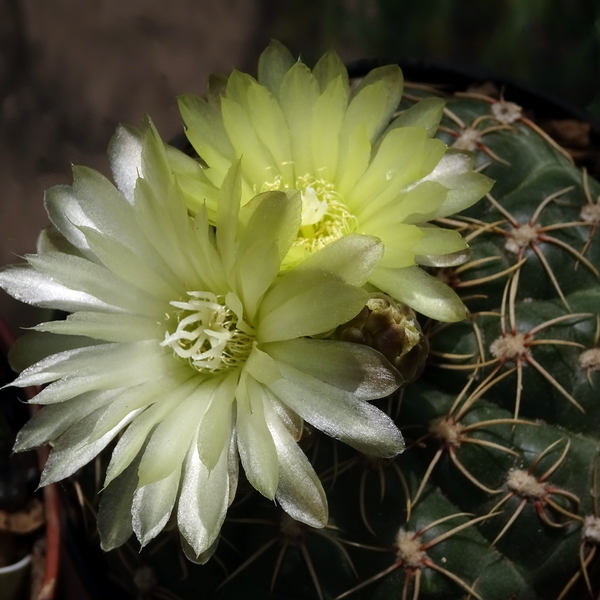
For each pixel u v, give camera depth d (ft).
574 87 1.00
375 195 0.69
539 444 0.71
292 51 1.07
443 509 0.71
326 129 0.69
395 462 0.72
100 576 0.80
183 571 0.74
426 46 1.04
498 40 1.03
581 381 0.72
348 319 0.64
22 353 0.71
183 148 0.84
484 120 0.79
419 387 0.72
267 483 0.64
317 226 0.70
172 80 1.10
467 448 0.71
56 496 0.83
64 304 0.70
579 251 0.75
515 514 0.71
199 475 0.66
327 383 0.65
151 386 0.68
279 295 0.65
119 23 1.12
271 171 0.70
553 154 0.79
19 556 0.83
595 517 0.72
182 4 1.13
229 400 0.67
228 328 0.68
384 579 0.71
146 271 0.68
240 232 0.66
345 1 1.07
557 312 0.73
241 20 1.12
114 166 0.71
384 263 0.67
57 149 1.06
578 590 0.73
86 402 0.68
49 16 1.12
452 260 0.69
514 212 0.76
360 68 0.87
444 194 0.66
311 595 0.72
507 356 0.72
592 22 1.01
